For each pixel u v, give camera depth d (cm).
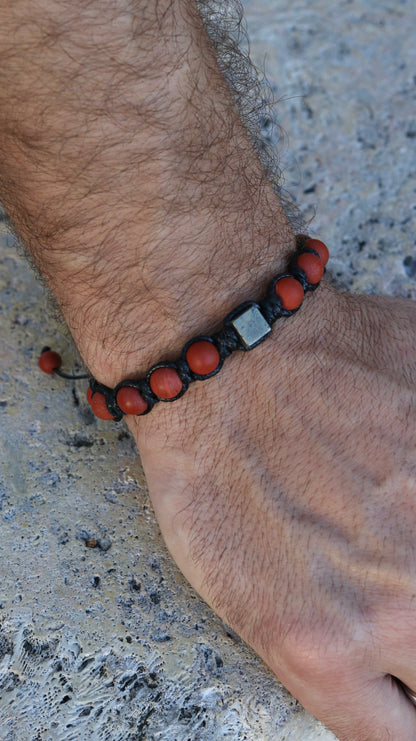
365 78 54
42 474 43
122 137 36
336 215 49
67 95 35
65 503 42
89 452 43
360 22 57
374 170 51
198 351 38
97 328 39
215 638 40
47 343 45
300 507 38
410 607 37
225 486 39
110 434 44
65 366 45
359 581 38
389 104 53
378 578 38
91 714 39
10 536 41
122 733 39
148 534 41
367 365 40
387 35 56
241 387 39
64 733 39
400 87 54
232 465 39
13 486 42
